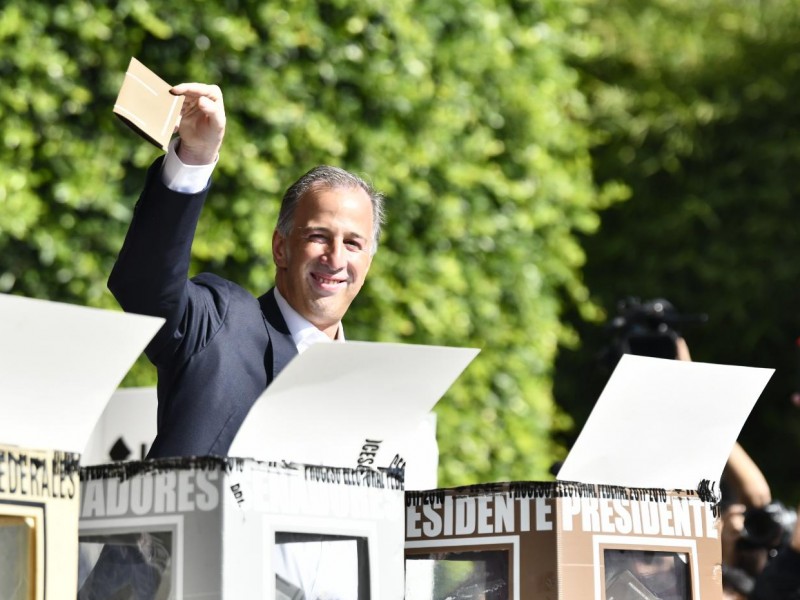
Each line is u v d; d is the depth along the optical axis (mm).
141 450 9523
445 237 17375
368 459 5523
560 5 20906
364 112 16453
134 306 6629
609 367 12641
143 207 6594
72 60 14391
